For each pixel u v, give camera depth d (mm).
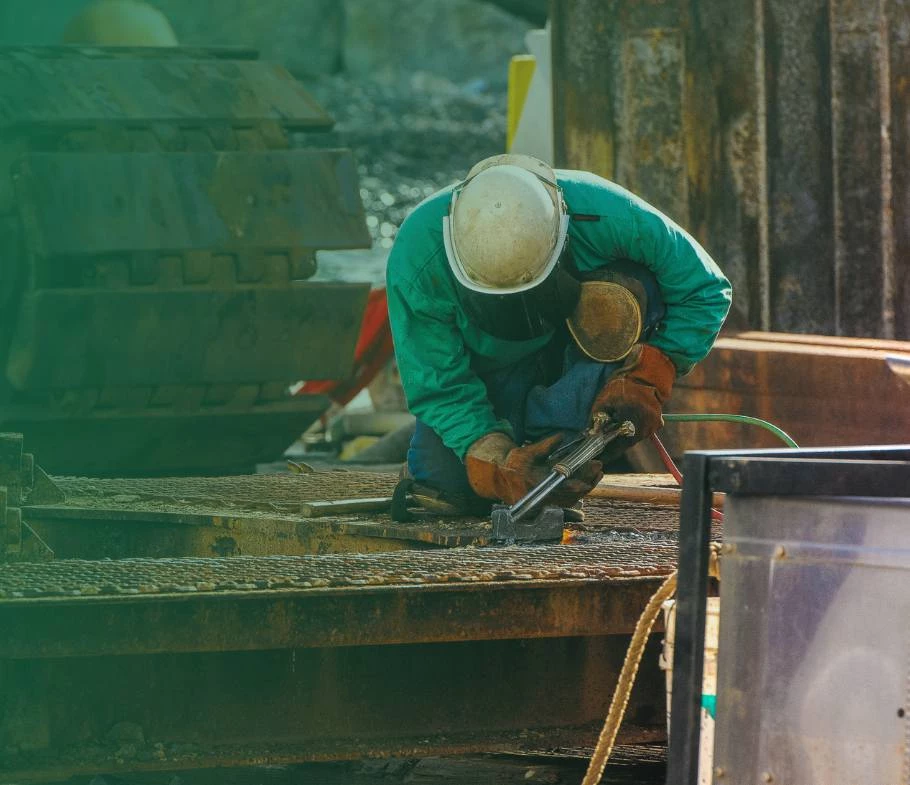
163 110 28516
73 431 29297
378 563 15969
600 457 19297
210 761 14406
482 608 14977
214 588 14336
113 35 36062
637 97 31531
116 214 27375
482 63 162375
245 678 14719
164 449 30688
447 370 19094
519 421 20250
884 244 30984
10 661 14000
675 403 29422
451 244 18484
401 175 130125
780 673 10789
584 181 19016
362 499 21391
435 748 15055
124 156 27688
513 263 18000
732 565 10953
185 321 28406
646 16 31328
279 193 28906
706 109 31281
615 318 18938
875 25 30641
